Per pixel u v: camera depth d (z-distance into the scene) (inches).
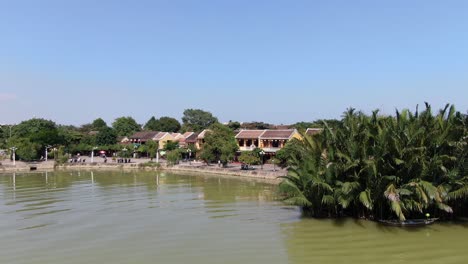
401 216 920.9
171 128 5782.5
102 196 1637.6
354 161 1011.3
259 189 1818.4
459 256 784.9
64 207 1392.7
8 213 1293.1
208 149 2874.0
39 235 1013.8
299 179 1131.3
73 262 805.9
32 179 2325.3
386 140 985.5
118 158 3737.7
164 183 2095.2
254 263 780.6
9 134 4645.7
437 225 1014.4
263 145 3174.2
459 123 1040.8
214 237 971.3
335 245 876.0
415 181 967.0
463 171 992.9
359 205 1085.8
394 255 800.3
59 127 4771.2
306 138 1152.2
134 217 1214.9
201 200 1513.3
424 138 1002.7
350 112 1139.3
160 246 906.1
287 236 959.6
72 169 3061.0
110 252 867.4
